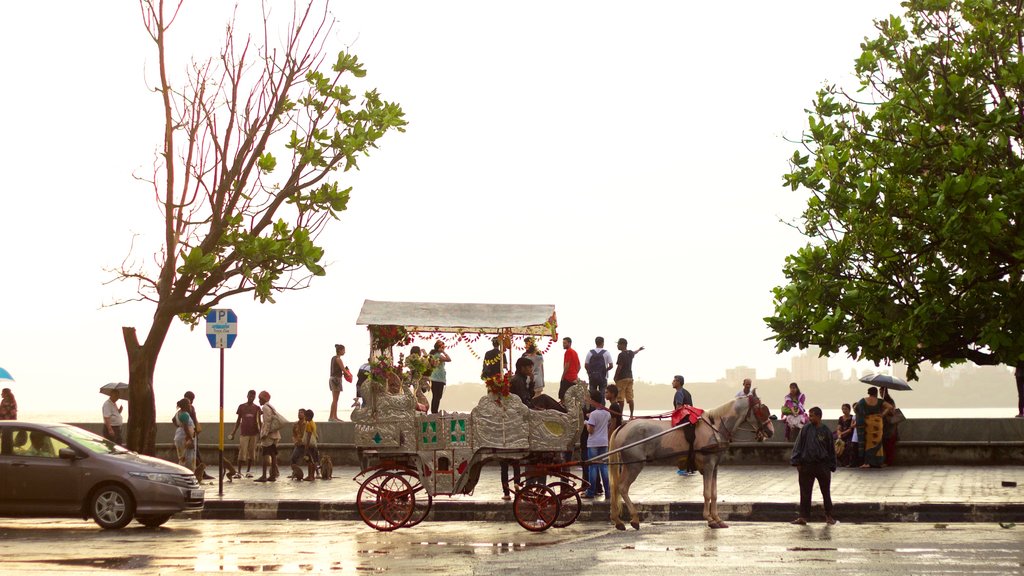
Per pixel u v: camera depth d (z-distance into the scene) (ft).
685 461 64.23
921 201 63.67
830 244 69.05
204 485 87.71
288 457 107.14
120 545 58.08
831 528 63.10
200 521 71.51
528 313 69.21
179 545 58.08
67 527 67.92
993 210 60.54
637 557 51.44
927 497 72.13
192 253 79.51
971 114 66.74
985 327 64.85
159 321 84.38
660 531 62.64
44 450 66.85
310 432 92.68
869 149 69.51
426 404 73.46
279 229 82.23
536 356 80.38
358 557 53.06
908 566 47.06
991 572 45.01
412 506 65.21
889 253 64.75
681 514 70.38
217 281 83.66
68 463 66.23
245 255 81.61
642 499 73.41
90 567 49.70
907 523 65.77
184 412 92.27
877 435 95.86
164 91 85.25
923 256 65.72
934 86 71.15
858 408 96.84
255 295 81.51
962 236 61.36
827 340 68.64
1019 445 97.40
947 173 65.67
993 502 68.39
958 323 67.10
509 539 59.98
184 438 94.73
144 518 68.69
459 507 71.67
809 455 65.36
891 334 65.67
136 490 65.72
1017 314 64.80
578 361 89.10
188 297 83.82
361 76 87.20
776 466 98.78
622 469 64.18
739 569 47.06
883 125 70.49
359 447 65.36
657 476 91.66
